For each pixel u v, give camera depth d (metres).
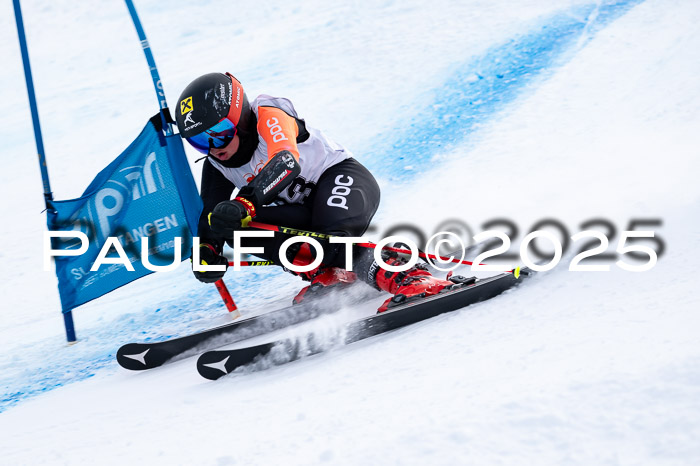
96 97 31.62
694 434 4.82
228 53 33.38
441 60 26.42
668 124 17.25
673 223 10.91
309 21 35.09
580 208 13.34
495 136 19.52
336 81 26.70
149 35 38.47
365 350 9.05
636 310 7.73
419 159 19.30
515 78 23.39
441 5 32.78
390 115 22.78
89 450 7.64
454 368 7.26
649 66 21.64
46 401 10.61
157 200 13.02
